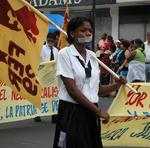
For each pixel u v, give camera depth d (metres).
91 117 4.26
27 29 5.06
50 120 10.76
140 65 13.62
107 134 6.11
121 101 5.97
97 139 4.31
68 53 4.20
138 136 6.14
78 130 4.18
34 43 5.04
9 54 5.07
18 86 5.02
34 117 9.74
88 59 4.29
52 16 16.95
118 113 5.98
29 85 4.98
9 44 5.09
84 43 4.25
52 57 10.60
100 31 25.00
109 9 24.62
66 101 4.23
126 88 5.95
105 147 6.66
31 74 5.00
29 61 5.02
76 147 4.19
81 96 4.12
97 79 4.30
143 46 14.38
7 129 9.48
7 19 5.09
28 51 5.04
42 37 5.05
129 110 5.99
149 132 6.11
